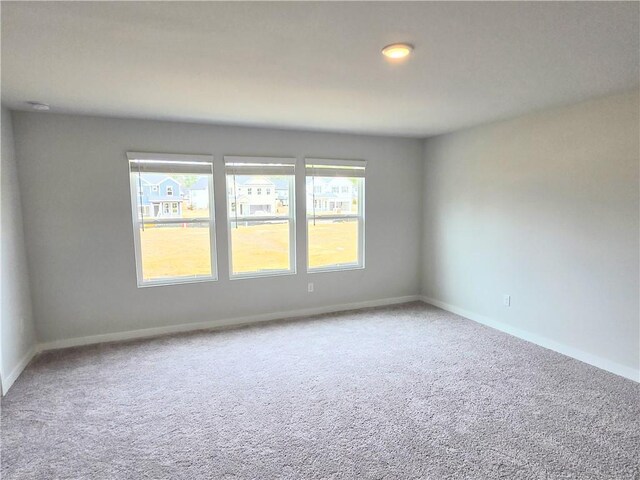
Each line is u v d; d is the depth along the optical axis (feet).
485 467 6.86
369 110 11.82
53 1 5.14
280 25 5.99
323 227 16.33
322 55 7.26
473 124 14.23
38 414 8.71
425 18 5.79
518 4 5.35
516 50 7.10
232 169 14.39
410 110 11.87
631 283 10.05
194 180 14.12
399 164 17.33
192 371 10.87
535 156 12.38
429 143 17.29
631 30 6.25
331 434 7.90
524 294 13.07
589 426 8.06
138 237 13.52
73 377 10.52
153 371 10.87
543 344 12.51
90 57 7.28
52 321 12.53
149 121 13.15
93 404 9.14
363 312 16.48
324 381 10.23
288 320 15.43
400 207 17.58
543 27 6.14
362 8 5.43
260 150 14.78
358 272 17.06
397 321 15.21
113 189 12.92
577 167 11.14
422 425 8.17
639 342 9.96
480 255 14.83
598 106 10.50
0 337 9.65
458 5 5.37
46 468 6.96
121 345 12.83
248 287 15.12
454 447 7.43
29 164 11.86
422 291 18.39
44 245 12.23
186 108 11.41
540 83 9.18
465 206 15.44
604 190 10.51
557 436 7.74
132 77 8.48
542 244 12.34
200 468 6.93
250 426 8.21
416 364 11.21
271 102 10.77
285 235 15.72
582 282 11.21
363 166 16.58
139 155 13.01
